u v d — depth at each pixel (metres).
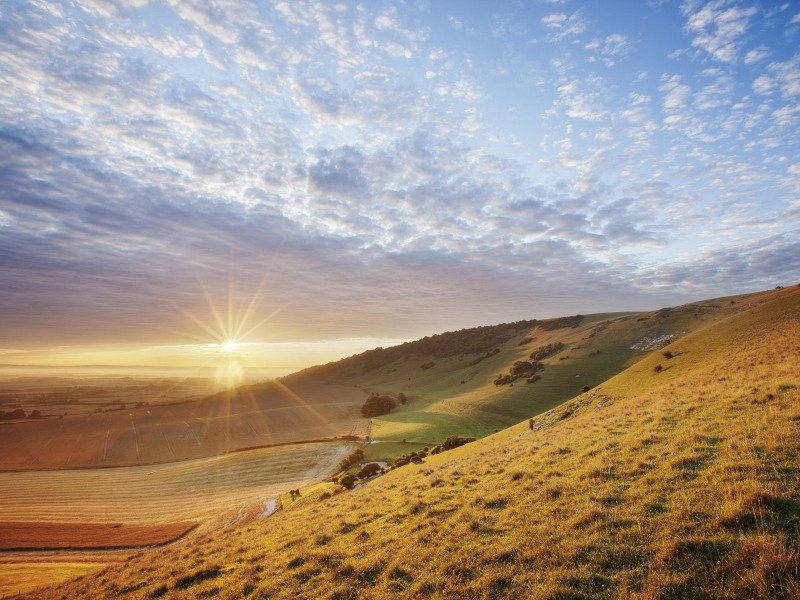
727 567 6.39
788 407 13.83
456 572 8.62
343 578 9.87
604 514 9.36
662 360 48.19
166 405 197.00
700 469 10.44
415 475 26.89
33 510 69.38
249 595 10.35
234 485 78.44
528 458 18.34
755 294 131.38
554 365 135.00
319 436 120.88
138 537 52.19
